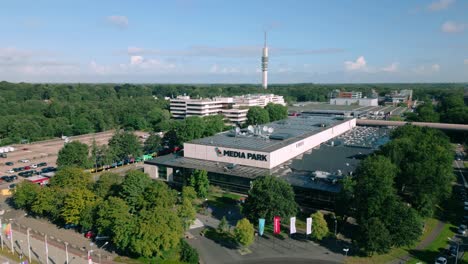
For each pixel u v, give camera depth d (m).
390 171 100.31
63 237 94.75
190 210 93.50
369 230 79.88
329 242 91.19
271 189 92.81
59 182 111.62
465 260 82.31
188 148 150.00
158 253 79.94
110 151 165.88
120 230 81.19
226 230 98.00
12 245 86.69
